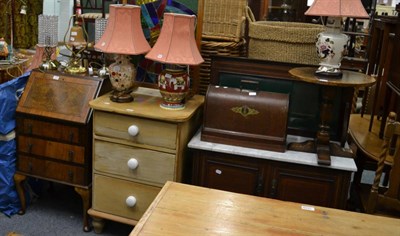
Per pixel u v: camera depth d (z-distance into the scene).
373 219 1.42
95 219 2.29
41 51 2.66
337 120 2.13
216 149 2.00
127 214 2.23
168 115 2.01
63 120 2.21
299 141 2.11
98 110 2.11
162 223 1.31
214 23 2.42
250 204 1.47
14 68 3.01
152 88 2.51
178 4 2.38
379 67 2.45
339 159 1.93
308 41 2.12
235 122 2.03
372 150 2.12
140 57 2.50
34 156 2.34
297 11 3.81
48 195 2.74
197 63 2.02
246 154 1.96
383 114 2.30
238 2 2.36
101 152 2.18
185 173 2.22
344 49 1.84
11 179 2.40
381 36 2.63
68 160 2.28
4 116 2.27
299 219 1.39
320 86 2.14
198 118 2.32
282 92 2.20
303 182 1.95
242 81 2.20
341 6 1.77
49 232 2.31
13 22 3.72
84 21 2.75
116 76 2.12
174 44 2.02
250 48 2.32
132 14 2.09
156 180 2.12
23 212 2.48
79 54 2.54
